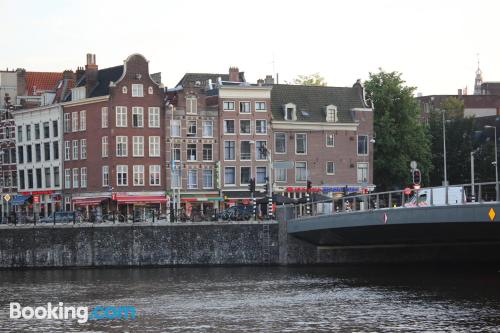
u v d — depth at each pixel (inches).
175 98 4050.2
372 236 2955.2
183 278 2844.5
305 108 4237.2
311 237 3125.0
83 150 4089.6
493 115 6289.4
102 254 3149.6
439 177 5007.4
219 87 4072.3
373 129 4355.3
